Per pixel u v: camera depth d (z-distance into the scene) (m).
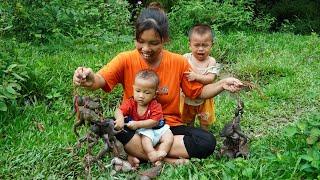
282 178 2.25
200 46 2.98
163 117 2.52
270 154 2.48
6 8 4.82
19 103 3.29
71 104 3.39
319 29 7.82
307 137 2.50
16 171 2.45
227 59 5.14
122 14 5.93
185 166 2.37
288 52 5.27
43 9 5.00
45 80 3.53
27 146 2.71
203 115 2.93
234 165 2.30
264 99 3.70
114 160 2.36
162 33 2.36
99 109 2.28
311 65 4.75
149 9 2.40
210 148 2.47
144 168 2.44
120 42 5.32
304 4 8.46
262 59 4.94
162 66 2.51
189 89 2.57
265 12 8.23
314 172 2.26
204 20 6.35
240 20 6.44
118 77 2.51
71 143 2.76
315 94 3.79
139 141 2.43
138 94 2.41
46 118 3.11
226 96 3.76
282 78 4.35
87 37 5.20
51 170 2.45
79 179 2.35
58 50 4.70
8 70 3.20
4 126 2.95
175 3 6.89
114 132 2.32
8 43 3.90
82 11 5.39
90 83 2.34
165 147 2.42
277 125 3.26
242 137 2.43
